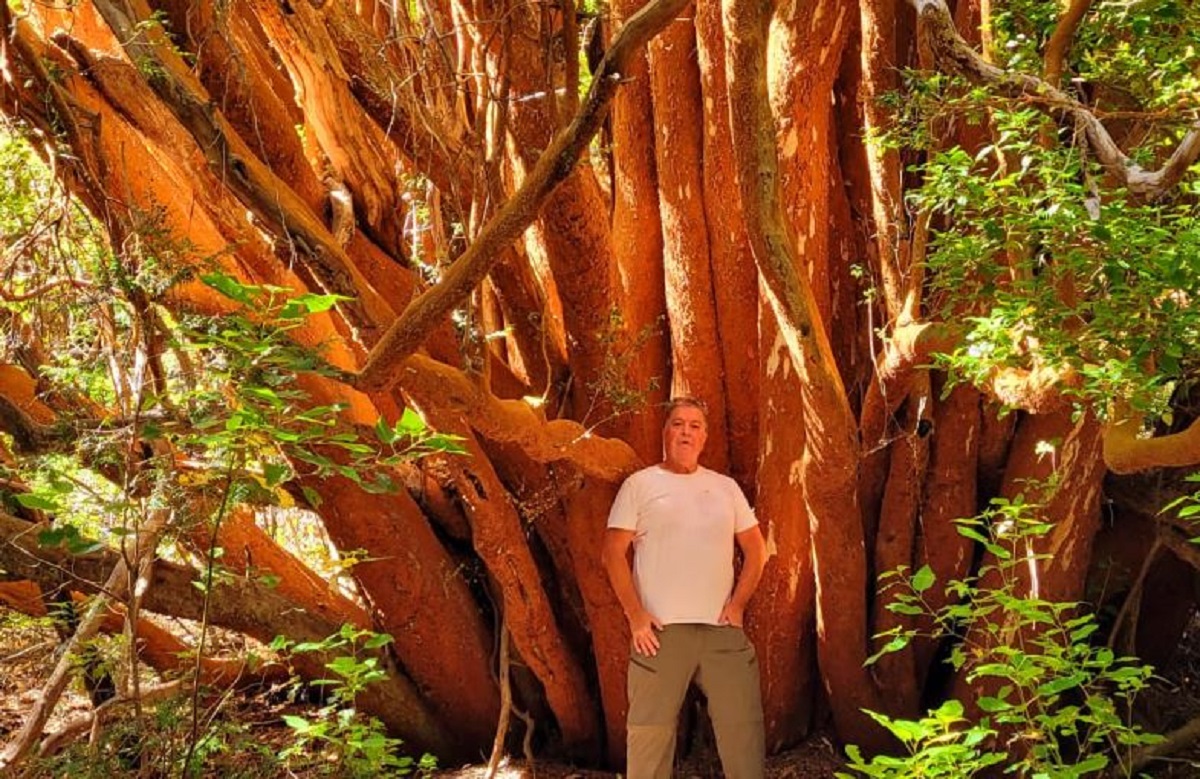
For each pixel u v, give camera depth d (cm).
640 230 608
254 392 316
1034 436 549
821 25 516
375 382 374
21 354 489
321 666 562
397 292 555
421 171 520
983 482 577
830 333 588
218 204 485
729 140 561
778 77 530
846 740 585
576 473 566
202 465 375
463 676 593
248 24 548
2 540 461
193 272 388
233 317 337
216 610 524
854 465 513
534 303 570
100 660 454
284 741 523
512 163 526
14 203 526
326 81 521
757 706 511
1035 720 344
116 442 365
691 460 521
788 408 560
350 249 543
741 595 522
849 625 558
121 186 478
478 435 568
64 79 444
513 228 349
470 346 448
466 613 596
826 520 531
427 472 572
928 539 570
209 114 377
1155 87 494
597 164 653
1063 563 547
